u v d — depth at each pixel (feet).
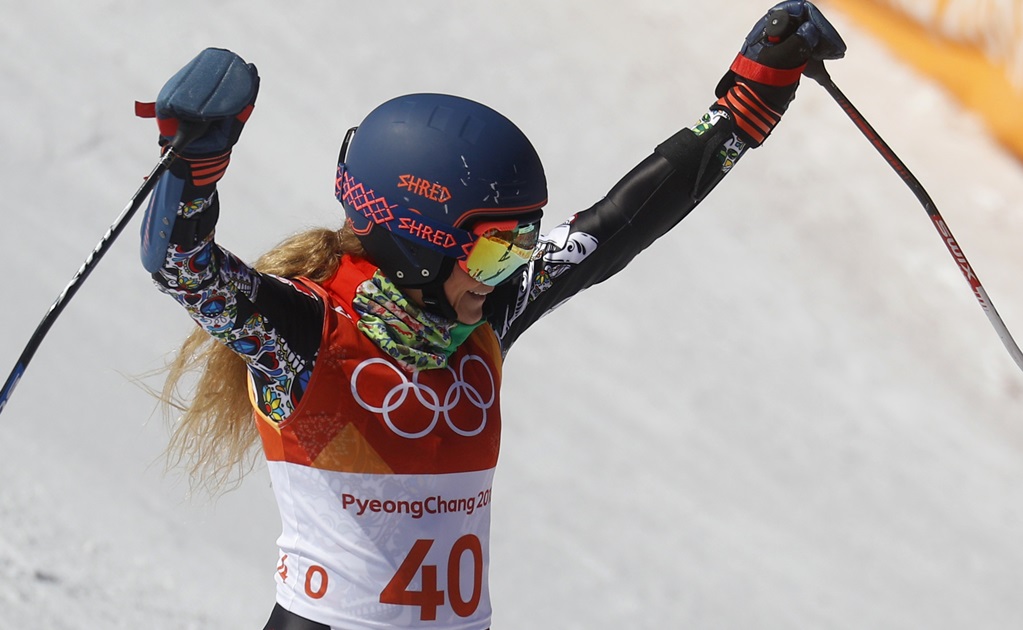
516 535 83.82
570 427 102.83
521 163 27.09
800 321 135.03
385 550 27.09
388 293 27.07
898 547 102.63
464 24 158.61
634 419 108.06
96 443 72.79
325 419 26.73
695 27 177.17
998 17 172.96
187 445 31.07
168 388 30.68
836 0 188.55
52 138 111.55
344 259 27.81
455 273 27.35
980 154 173.37
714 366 122.01
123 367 83.41
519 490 90.68
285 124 129.39
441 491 27.55
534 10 166.91
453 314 27.71
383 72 144.87
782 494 105.50
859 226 154.20
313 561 27.22
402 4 156.97
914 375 134.10
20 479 61.52
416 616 27.27
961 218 161.48
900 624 88.99
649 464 101.65
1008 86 172.24
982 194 166.09
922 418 126.62
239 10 142.82
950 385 135.13
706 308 130.82
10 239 94.17
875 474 113.91
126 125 117.80
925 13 178.81
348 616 26.96
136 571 56.03
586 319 121.49
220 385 29.78
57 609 47.47
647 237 34.19
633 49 166.91
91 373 80.89
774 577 90.27
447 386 27.81
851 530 103.71
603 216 33.63
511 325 31.89
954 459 122.01
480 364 29.19
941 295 147.84
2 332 81.97
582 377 111.75
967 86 176.24
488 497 29.32
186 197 23.34
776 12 34.63
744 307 133.49
